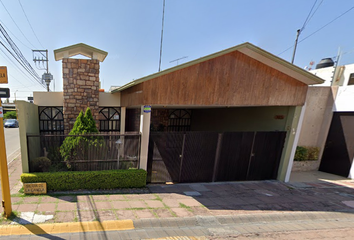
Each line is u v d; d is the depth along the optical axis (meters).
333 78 8.24
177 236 2.98
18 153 7.89
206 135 5.37
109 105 7.39
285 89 5.28
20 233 2.69
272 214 3.90
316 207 4.42
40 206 3.41
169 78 4.36
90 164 4.59
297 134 5.83
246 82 4.90
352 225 3.76
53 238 2.65
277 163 6.12
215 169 5.64
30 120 5.09
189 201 4.20
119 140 4.65
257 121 7.01
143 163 4.88
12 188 4.15
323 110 7.49
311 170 7.63
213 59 4.56
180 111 12.10
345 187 5.95
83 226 2.94
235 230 3.30
